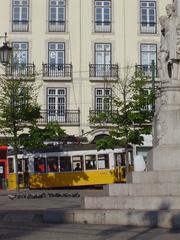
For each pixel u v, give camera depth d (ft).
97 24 128.06
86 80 125.90
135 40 127.85
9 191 98.68
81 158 105.09
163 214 32.01
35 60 126.00
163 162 38.06
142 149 115.96
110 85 124.06
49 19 127.34
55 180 104.37
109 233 29.94
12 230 32.35
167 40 40.78
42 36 126.82
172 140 38.91
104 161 104.58
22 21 126.93
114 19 128.16
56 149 105.29
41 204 54.19
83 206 37.14
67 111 124.47
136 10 128.57
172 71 40.45
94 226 32.94
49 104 124.36
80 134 123.34
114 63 127.03
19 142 100.94
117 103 106.52
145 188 35.86
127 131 102.68
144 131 103.45
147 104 103.76
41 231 31.55
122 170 103.71
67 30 127.34
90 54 127.03
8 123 100.42
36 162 105.09
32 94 110.01
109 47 127.65
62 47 127.03
